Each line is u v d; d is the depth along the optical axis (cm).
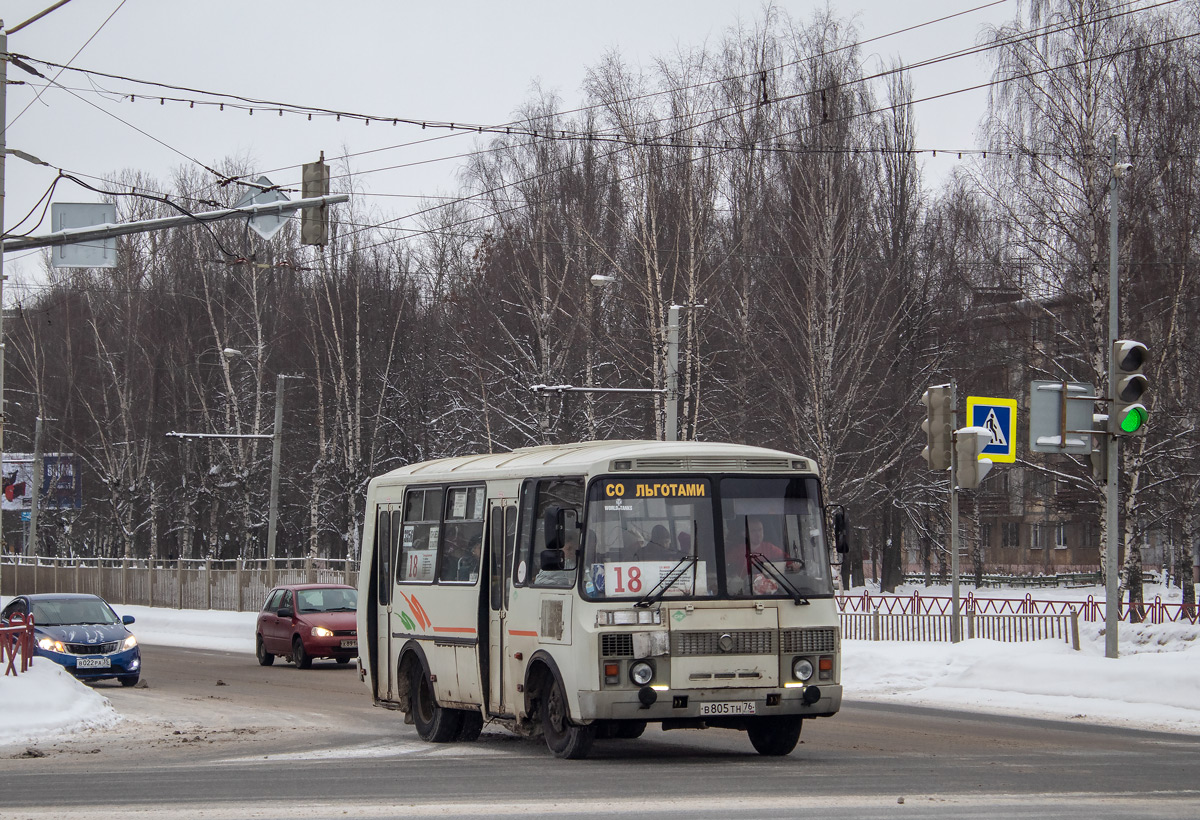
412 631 2464
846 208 6081
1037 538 12075
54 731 2583
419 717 2417
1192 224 5431
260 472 9056
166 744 2392
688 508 1934
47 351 10338
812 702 1911
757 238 6369
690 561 1911
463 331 7919
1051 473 5762
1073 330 5616
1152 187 5416
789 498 1986
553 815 1370
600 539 1903
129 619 3988
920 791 1555
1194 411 5578
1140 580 5497
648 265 6100
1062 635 3906
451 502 2367
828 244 5966
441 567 2372
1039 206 5544
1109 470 3081
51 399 10150
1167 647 3441
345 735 2511
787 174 6247
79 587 8594
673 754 2056
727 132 6444
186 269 9388
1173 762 1894
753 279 6356
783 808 1404
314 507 8469
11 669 2786
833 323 6038
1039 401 3047
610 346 6581
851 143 6250
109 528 10512
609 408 6794
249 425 9262
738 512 1950
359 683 3909
